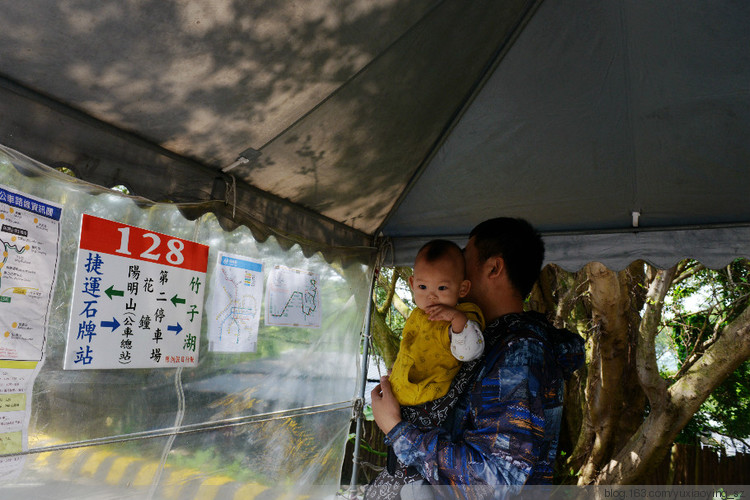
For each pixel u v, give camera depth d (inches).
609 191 131.7
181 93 81.0
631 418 238.2
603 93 109.6
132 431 91.4
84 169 80.8
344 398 147.8
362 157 119.3
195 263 104.9
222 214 106.0
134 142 88.1
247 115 90.7
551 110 115.6
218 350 109.7
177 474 99.3
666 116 110.0
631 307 243.1
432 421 63.0
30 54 66.6
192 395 103.3
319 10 75.4
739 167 115.6
